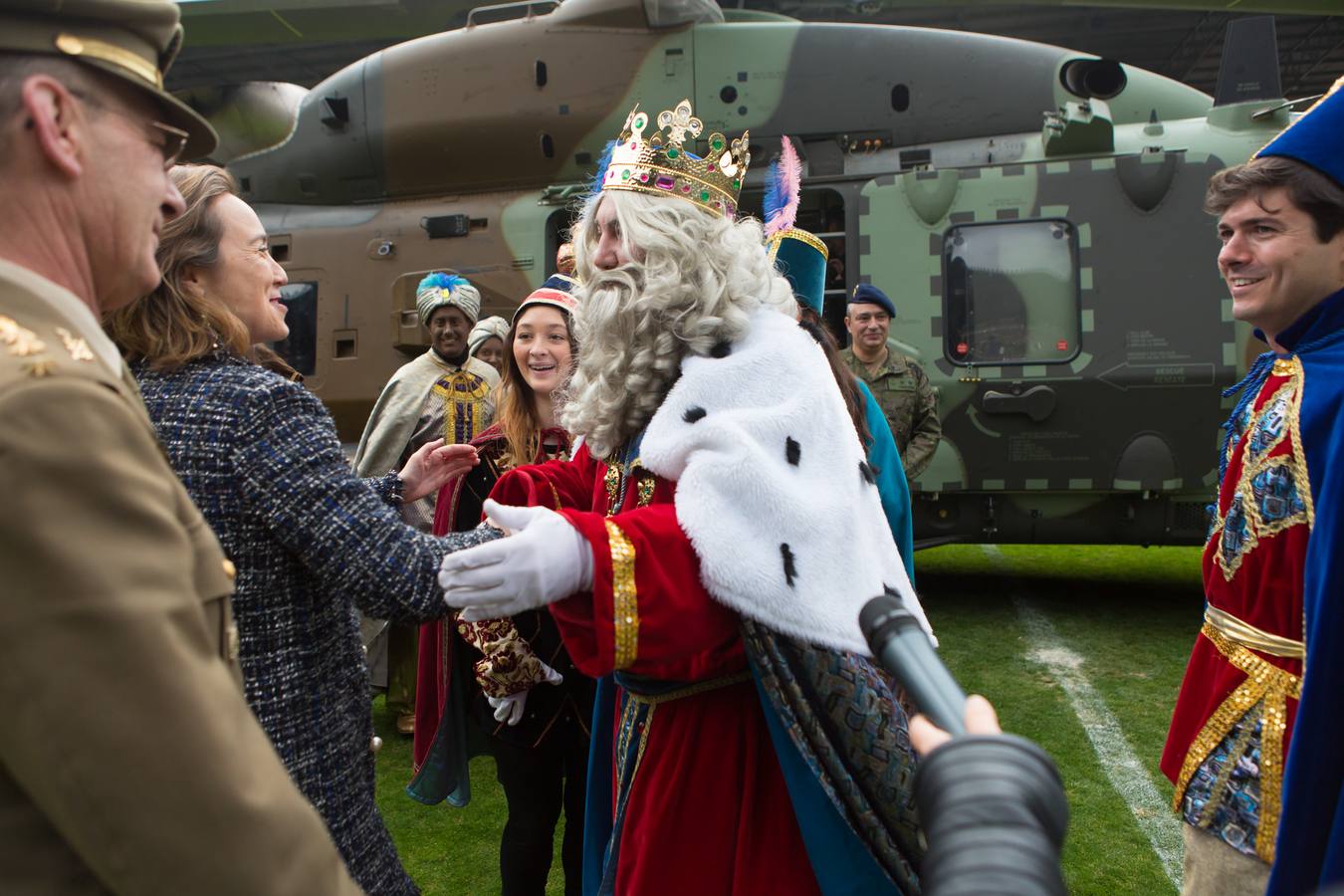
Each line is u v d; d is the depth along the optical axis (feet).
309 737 4.59
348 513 4.50
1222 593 5.54
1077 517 18.57
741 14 21.61
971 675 15.40
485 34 20.86
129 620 2.19
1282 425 5.16
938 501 19.07
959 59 19.66
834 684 4.26
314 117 22.02
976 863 1.87
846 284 19.20
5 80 2.63
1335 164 4.99
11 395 2.22
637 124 5.07
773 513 4.13
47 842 2.32
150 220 3.02
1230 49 18.34
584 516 4.16
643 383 4.77
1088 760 12.04
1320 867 4.24
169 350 4.60
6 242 2.69
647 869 4.75
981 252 18.49
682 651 4.18
